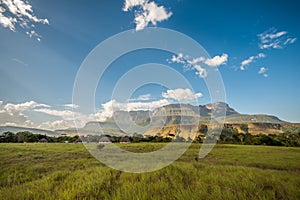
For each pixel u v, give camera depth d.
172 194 4.18
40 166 9.53
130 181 5.73
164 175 6.59
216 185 4.65
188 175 6.41
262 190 4.58
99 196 4.40
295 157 14.09
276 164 10.58
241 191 4.21
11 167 9.31
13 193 4.71
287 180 5.72
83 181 5.57
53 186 5.44
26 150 17.08
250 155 15.41
